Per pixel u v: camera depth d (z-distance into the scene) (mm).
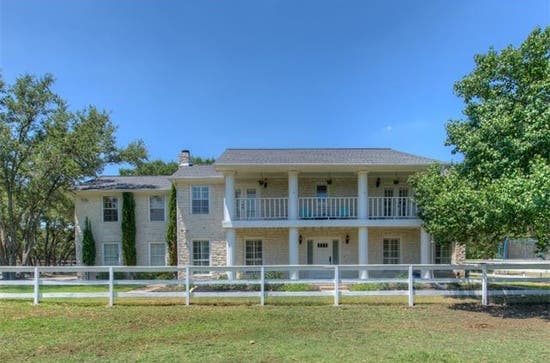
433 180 15828
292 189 19156
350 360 7133
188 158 25188
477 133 11906
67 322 10578
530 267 13656
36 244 38938
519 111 10922
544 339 8719
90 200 23156
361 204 19109
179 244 21562
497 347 8016
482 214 11109
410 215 19297
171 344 8352
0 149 22172
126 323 10453
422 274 18859
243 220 19234
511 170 11008
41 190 23406
